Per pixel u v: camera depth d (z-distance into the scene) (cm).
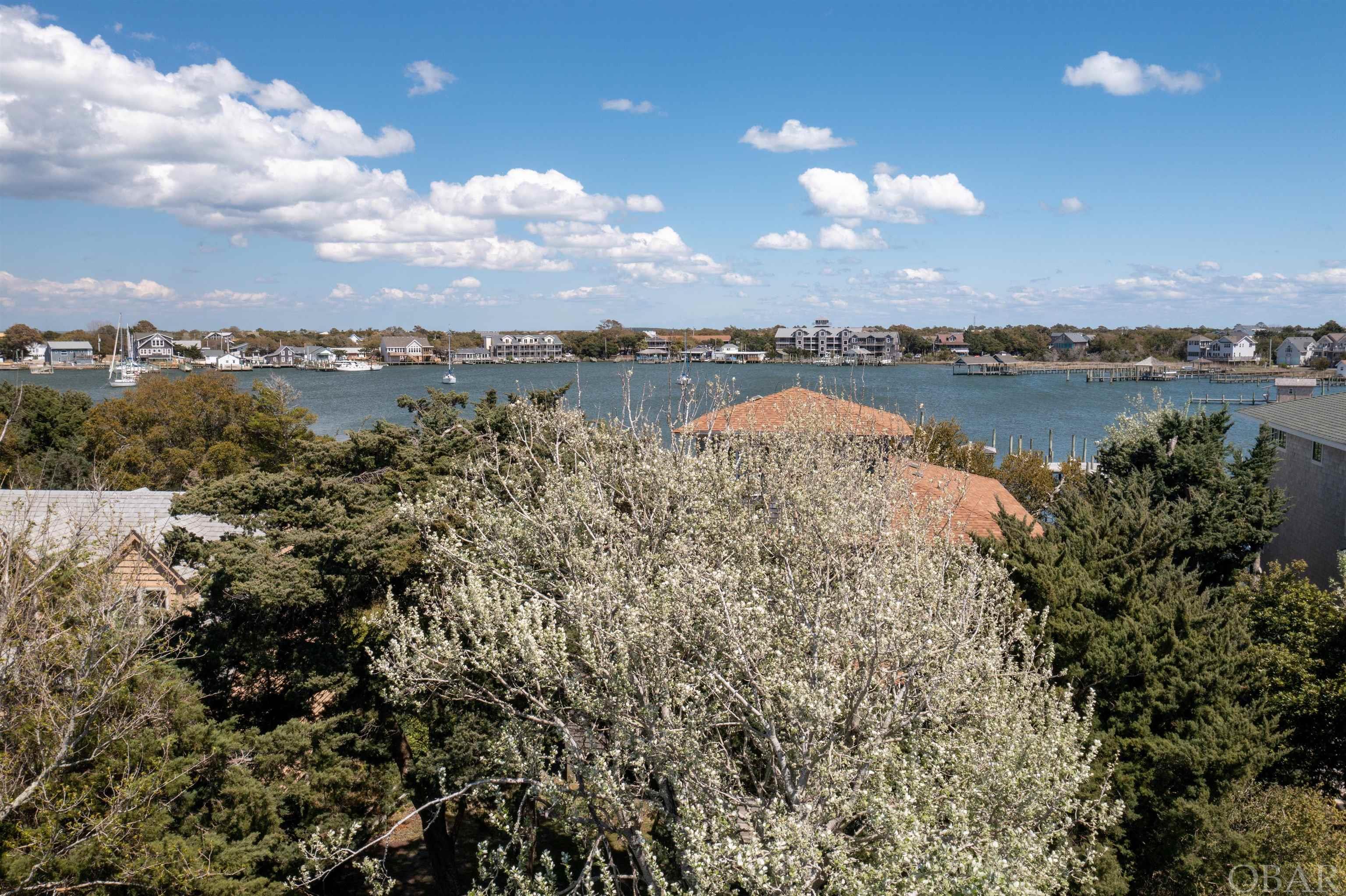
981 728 913
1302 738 1341
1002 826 790
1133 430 3152
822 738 812
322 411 8500
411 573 1461
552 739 1120
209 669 1414
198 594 1603
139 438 4231
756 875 694
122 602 1125
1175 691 1159
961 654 898
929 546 1055
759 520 1174
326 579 1373
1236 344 18300
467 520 1405
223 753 1152
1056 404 10819
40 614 1070
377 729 1458
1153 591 1433
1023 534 1527
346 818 1216
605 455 1445
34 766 1010
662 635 884
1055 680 1211
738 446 1494
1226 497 2316
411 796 1452
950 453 3366
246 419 4528
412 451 1873
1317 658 1427
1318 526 2623
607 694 962
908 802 729
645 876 898
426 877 1551
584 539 1276
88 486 1855
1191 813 1021
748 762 945
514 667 1060
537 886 902
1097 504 2038
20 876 913
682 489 1280
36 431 4394
